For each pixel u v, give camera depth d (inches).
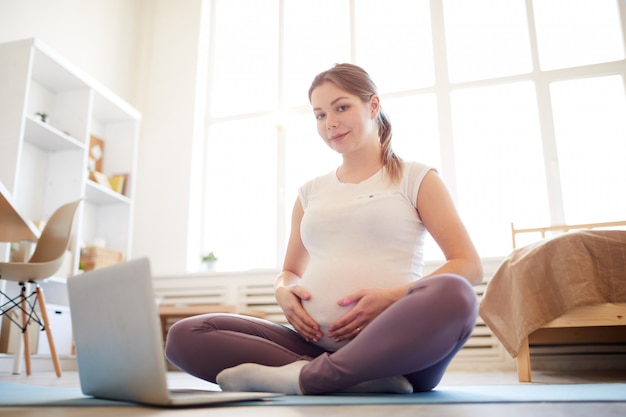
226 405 35.1
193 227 176.9
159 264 173.2
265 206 178.9
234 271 164.4
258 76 191.8
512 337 84.2
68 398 42.0
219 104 192.7
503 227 155.4
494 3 172.6
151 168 181.9
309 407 33.9
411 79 174.6
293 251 58.2
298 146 179.9
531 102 162.1
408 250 47.3
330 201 51.4
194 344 48.6
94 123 168.4
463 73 170.1
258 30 195.5
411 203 48.8
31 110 141.1
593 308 79.0
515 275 84.7
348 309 44.9
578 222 150.6
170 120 184.5
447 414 30.7
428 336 36.7
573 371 117.5
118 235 162.4
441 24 171.8
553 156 154.6
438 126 165.0
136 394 35.7
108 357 38.1
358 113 50.0
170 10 195.2
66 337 128.7
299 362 42.6
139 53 193.0
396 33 179.5
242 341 47.8
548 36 165.2
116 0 184.2
